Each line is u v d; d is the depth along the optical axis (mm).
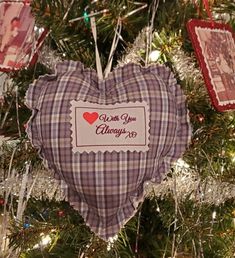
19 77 228
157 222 264
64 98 199
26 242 231
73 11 220
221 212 253
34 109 204
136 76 205
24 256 268
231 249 259
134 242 263
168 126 203
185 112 208
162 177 208
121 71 208
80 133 198
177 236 243
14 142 251
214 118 229
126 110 199
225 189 238
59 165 202
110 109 199
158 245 259
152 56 224
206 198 237
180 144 209
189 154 229
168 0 242
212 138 227
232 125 235
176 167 233
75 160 199
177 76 225
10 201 249
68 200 208
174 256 237
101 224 208
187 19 224
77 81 202
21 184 229
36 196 239
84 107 198
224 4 231
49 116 199
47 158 206
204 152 230
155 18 233
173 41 221
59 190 230
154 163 205
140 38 223
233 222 265
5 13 232
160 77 208
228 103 212
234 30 240
